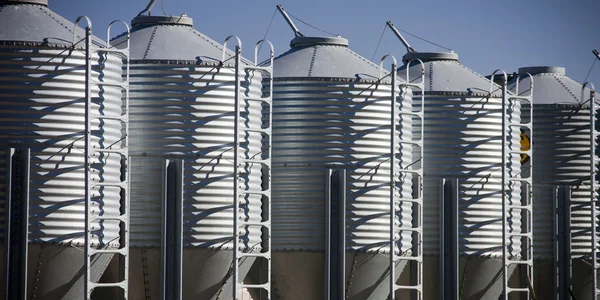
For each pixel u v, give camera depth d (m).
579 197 53.84
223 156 40.34
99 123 37.28
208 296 40.38
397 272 45.09
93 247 36.81
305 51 46.50
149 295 40.09
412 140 46.41
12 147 35.94
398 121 45.22
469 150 48.50
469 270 48.41
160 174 39.88
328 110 43.94
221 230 40.19
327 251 43.25
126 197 37.66
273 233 44.25
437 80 49.53
